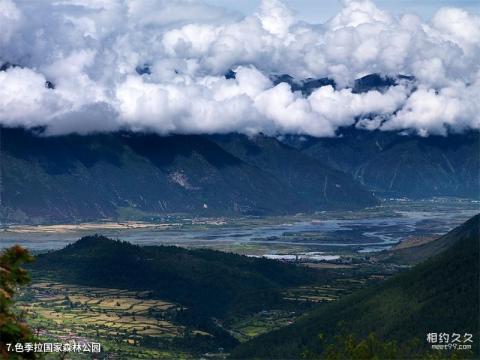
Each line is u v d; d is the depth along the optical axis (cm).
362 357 11631
